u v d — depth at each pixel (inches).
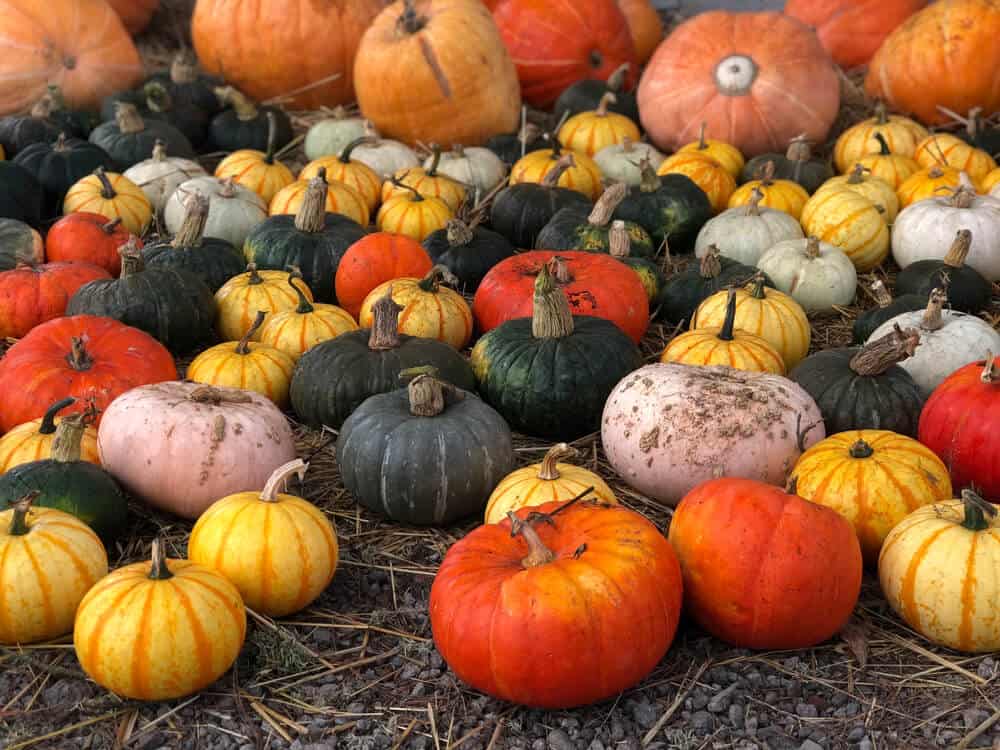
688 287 70.5
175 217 81.1
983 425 51.2
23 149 88.7
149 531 53.1
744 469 51.9
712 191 85.6
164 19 127.1
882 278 77.5
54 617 45.2
